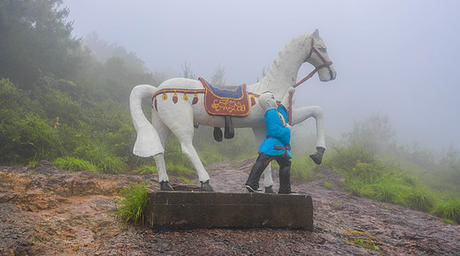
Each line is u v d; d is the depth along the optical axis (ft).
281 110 14.58
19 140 25.54
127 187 18.62
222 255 10.24
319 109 16.29
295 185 31.81
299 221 13.92
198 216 12.38
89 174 20.75
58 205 14.19
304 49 15.66
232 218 12.80
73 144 29.45
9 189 14.97
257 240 11.85
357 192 29.86
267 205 13.39
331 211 21.89
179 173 31.63
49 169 21.43
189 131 13.73
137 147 12.99
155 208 11.94
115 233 11.78
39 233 10.73
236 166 38.55
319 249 11.98
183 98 13.83
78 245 10.45
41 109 35.24
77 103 40.68
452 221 25.25
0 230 10.37
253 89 15.62
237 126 15.12
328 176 35.32
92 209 14.21
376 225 19.26
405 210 26.76
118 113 42.91
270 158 13.78
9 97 32.83
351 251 12.54
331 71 15.97
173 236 11.48
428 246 15.30
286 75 15.52
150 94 14.43
